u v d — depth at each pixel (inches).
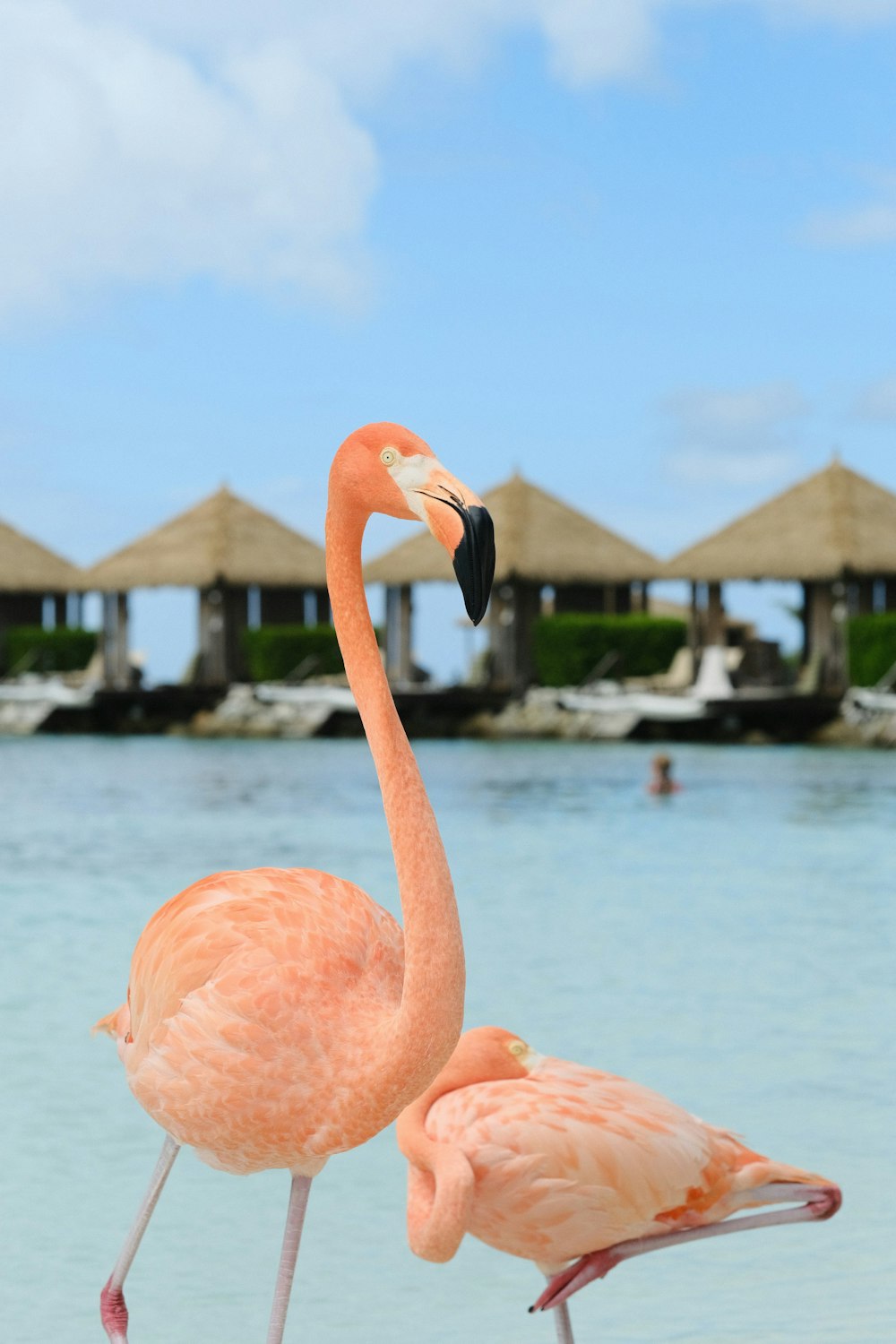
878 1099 304.2
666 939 485.1
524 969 434.6
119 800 995.3
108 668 2017.7
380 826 836.6
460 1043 209.3
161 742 1694.1
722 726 1588.3
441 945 156.7
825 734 1552.7
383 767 158.9
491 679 1873.8
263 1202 263.9
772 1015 377.1
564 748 1517.0
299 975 164.2
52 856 707.4
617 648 1781.5
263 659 1910.7
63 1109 307.6
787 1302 219.6
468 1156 194.7
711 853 714.2
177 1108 168.9
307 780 1160.2
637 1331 211.0
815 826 828.0
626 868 661.9
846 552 1665.8
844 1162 268.5
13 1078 327.9
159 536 2022.6
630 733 1608.0
